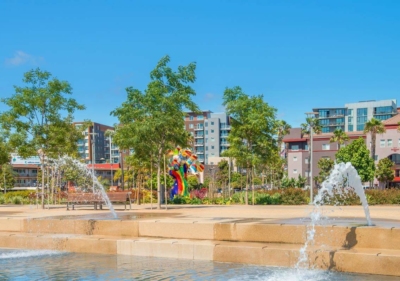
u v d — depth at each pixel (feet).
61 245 44.01
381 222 39.11
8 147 93.61
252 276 30.78
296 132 324.39
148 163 102.17
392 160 233.76
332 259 32.27
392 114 399.24
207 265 34.88
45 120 85.35
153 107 73.61
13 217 52.80
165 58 74.79
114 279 30.48
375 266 30.78
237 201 108.47
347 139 246.47
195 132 456.86
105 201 68.85
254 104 99.50
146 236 43.32
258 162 96.63
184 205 94.07
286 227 37.01
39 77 83.92
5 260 38.83
